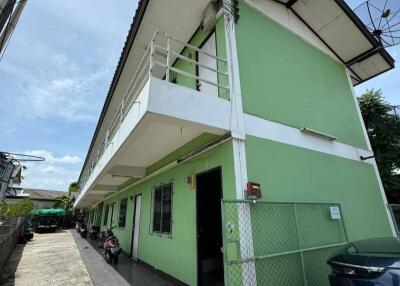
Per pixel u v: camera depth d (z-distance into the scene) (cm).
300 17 708
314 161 541
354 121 741
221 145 436
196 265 462
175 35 635
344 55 802
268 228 396
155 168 693
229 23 507
